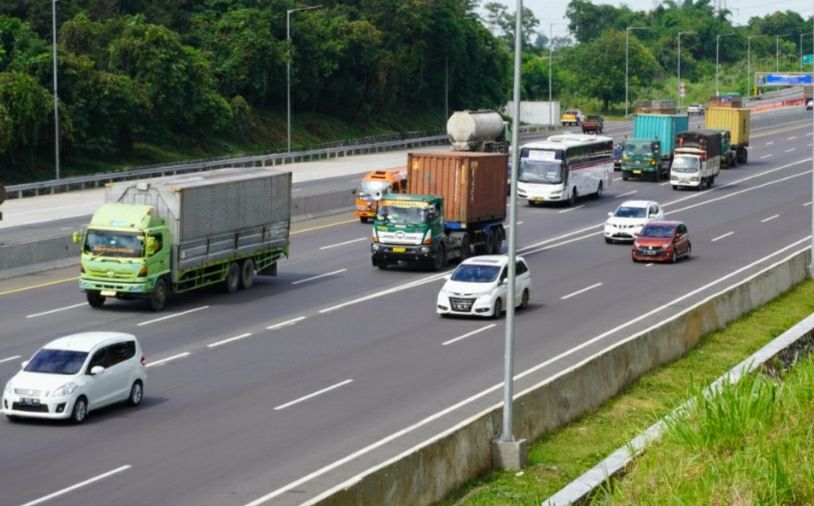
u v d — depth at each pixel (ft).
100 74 353.92
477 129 311.47
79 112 346.95
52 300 165.07
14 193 284.61
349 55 473.26
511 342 94.22
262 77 435.94
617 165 354.95
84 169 345.72
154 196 161.48
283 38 452.35
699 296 169.99
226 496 84.58
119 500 83.66
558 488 88.74
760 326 148.87
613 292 173.58
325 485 87.10
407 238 191.72
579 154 281.95
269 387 118.21
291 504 82.53
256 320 152.66
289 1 464.24
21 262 185.88
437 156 202.18
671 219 255.70
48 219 246.06
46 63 345.92
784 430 83.51
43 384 104.17
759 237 230.27
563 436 101.96
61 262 193.57
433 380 120.78
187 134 394.93
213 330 146.20
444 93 527.40
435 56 520.83
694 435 83.82
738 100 415.44
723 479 74.84
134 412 108.99
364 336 143.23
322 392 116.06
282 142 429.38
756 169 355.15
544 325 149.59
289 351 134.92
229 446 97.55
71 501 83.46
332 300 167.22
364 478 74.95
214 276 169.48
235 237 172.65
